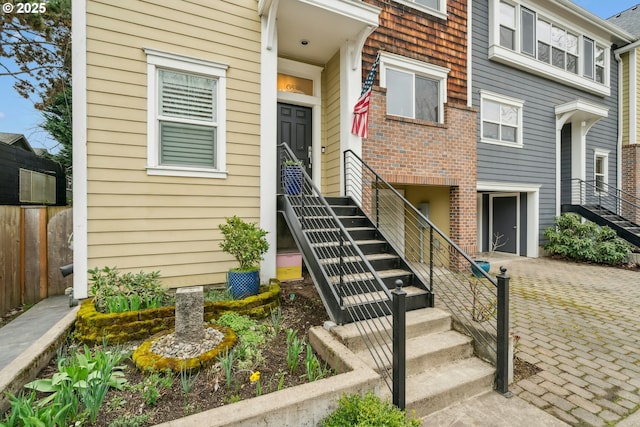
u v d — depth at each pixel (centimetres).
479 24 770
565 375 286
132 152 394
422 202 784
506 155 818
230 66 449
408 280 393
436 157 657
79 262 367
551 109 905
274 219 477
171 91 421
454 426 224
